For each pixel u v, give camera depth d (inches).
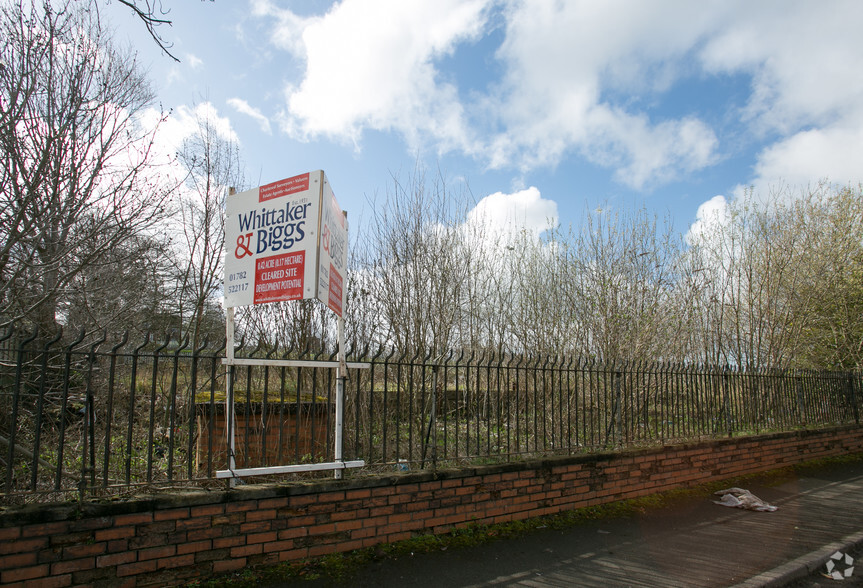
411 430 182.2
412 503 174.1
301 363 161.5
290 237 156.8
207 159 372.2
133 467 184.9
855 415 415.5
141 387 237.3
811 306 534.0
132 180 243.4
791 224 532.4
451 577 150.4
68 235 237.0
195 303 346.9
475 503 188.7
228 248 169.2
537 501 205.8
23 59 209.9
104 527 125.6
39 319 221.6
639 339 343.0
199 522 137.8
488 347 367.9
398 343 334.0
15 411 123.0
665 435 271.9
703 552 180.2
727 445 293.9
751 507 235.0
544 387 222.8
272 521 148.4
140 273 286.8
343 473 166.2
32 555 117.3
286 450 201.8
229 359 151.3
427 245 361.7
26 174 206.1
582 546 180.5
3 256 196.9
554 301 387.9
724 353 498.6
